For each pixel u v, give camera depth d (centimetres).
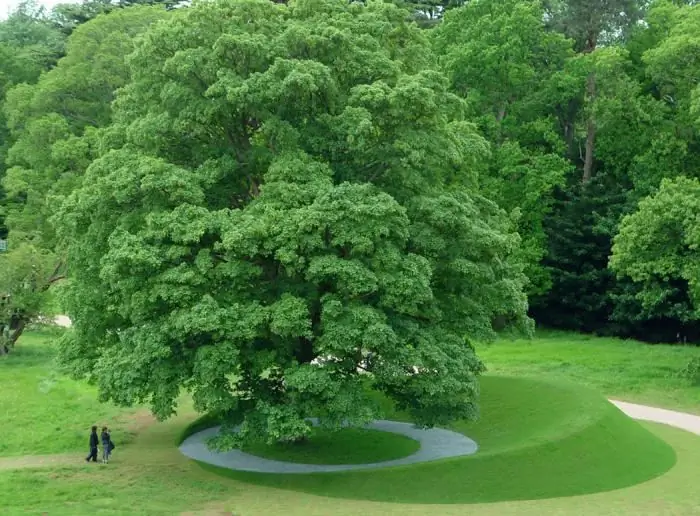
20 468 2414
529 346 4775
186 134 2480
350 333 2058
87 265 2467
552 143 5222
